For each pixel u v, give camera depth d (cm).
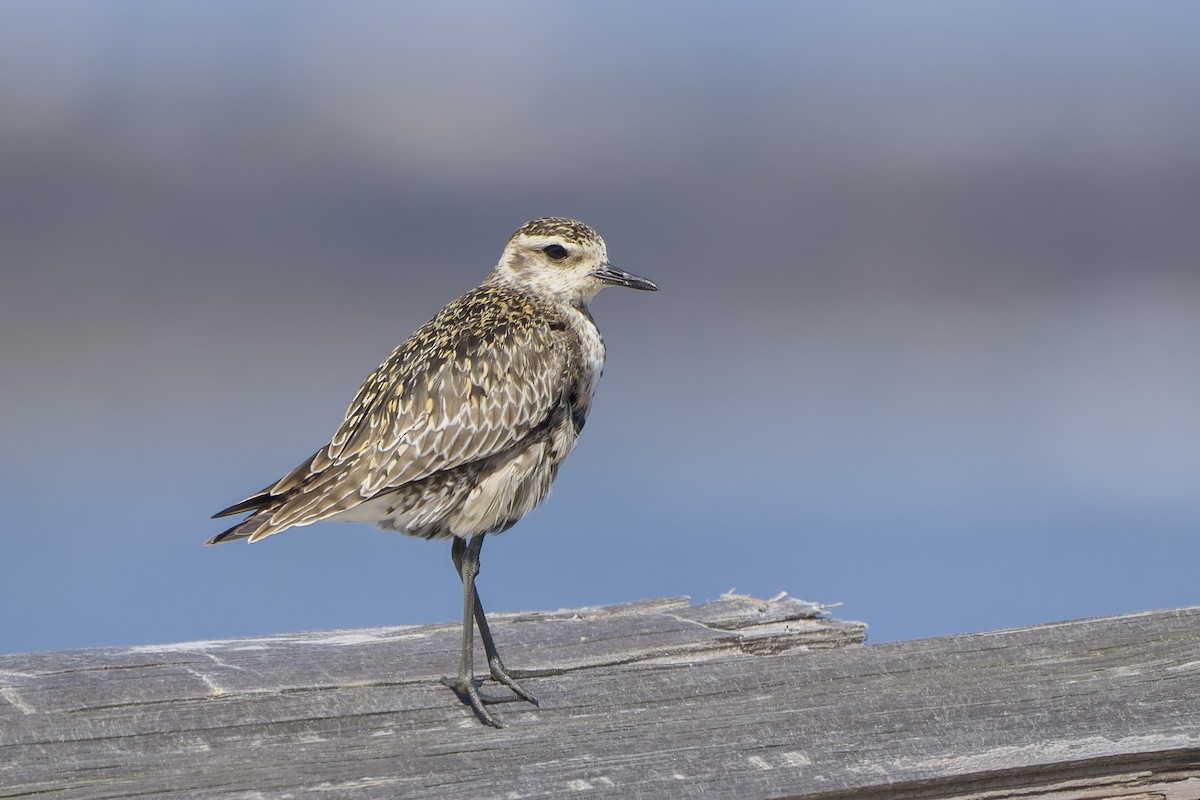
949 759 995
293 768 957
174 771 949
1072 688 1085
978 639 1161
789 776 973
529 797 933
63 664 1084
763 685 1103
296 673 1093
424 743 1007
